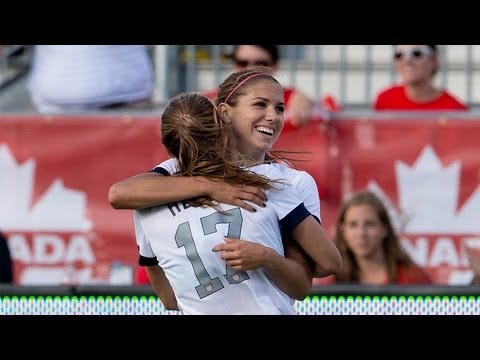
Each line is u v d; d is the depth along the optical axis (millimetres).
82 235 22109
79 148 22156
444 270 21781
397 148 21734
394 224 21766
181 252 12109
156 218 12258
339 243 19922
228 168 12094
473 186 21688
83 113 22156
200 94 12617
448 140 21719
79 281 22141
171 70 24641
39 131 22172
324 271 12305
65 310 15531
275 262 11906
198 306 12148
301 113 21609
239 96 12352
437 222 21766
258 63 22125
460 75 25531
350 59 25844
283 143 21750
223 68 24875
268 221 12086
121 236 22062
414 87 22734
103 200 22125
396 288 15281
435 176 21734
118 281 21984
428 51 22609
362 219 19734
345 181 21734
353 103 25578
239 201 12039
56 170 22156
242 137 12430
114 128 22094
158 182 12133
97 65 23766
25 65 26359
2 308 15508
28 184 22203
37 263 22203
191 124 12227
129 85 23906
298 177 12461
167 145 12578
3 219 22219
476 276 21484
